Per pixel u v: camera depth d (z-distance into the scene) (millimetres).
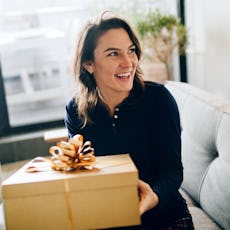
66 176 873
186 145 1620
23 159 2367
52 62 3525
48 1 2680
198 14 2322
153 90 1238
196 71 2441
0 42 2770
